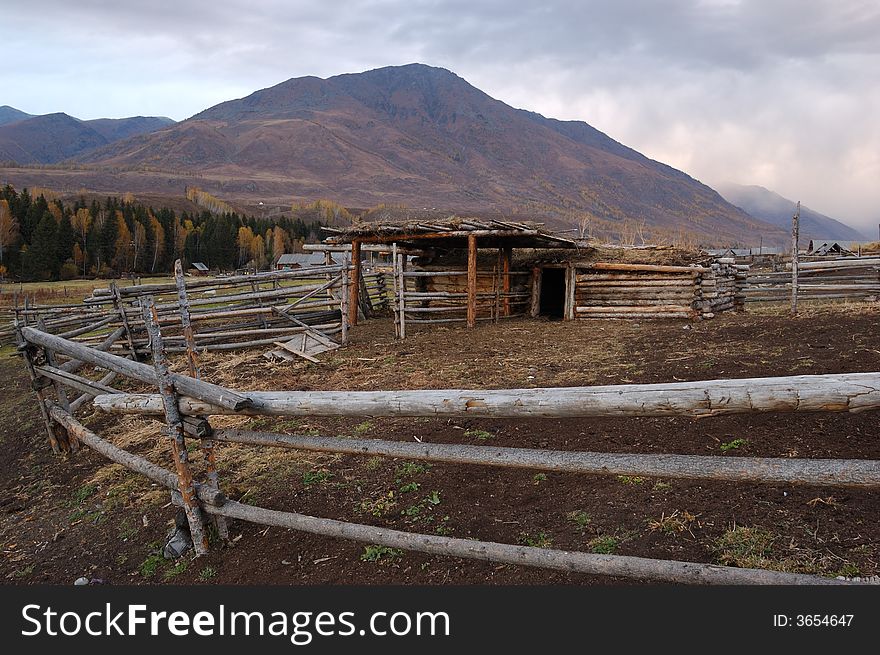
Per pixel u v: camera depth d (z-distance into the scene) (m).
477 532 3.88
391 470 4.95
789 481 2.19
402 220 12.41
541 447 4.97
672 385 2.38
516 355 8.95
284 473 5.14
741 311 13.23
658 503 3.86
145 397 4.27
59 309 16.78
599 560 2.67
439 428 5.69
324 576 3.71
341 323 11.44
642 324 11.60
